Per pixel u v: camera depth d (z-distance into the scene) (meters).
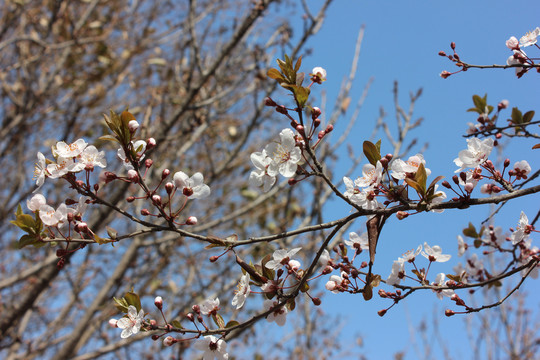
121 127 2.14
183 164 7.05
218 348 2.29
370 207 2.28
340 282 2.39
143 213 2.23
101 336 5.96
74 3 8.02
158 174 6.07
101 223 5.35
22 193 7.04
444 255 2.63
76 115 7.06
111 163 6.81
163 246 6.34
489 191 2.72
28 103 7.15
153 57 8.43
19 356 6.12
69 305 6.56
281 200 6.76
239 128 7.56
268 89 5.96
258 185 2.20
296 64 2.13
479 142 2.33
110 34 8.22
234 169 7.68
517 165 2.60
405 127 5.34
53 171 2.17
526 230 2.69
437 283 2.62
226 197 7.40
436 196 2.09
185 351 5.46
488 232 3.43
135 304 2.33
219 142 7.51
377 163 2.17
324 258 2.45
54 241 2.19
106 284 6.01
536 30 2.98
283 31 6.09
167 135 5.68
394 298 2.49
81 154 2.22
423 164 2.07
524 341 6.72
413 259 2.59
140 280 6.61
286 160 2.12
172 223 2.21
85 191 2.21
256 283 2.34
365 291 2.28
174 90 6.74
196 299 5.92
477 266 3.41
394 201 2.24
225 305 6.13
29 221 2.15
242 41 6.64
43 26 7.77
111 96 7.89
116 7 8.27
